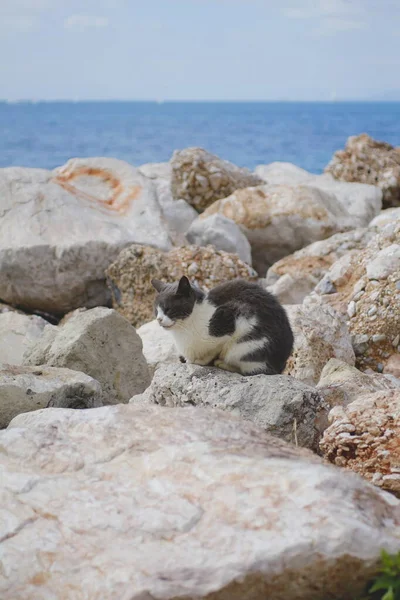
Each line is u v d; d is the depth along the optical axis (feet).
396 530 9.97
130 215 19.21
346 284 15.93
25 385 12.64
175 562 9.83
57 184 19.54
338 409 11.90
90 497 10.32
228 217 20.02
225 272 17.42
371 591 9.78
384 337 14.90
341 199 23.30
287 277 17.11
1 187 19.08
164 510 10.13
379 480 11.33
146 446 10.63
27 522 10.23
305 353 14.19
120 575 9.84
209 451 10.48
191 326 12.98
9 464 10.65
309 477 10.15
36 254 17.81
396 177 25.48
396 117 239.30
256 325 12.92
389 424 11.59
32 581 9.97
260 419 12.04
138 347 14.21
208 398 12.30
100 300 18.21
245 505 10.04
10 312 16.89
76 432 10.85
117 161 21.29
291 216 19.57
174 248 17.93
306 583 9.82
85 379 12.98
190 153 23.18
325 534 9.81
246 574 9.72
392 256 15.29
